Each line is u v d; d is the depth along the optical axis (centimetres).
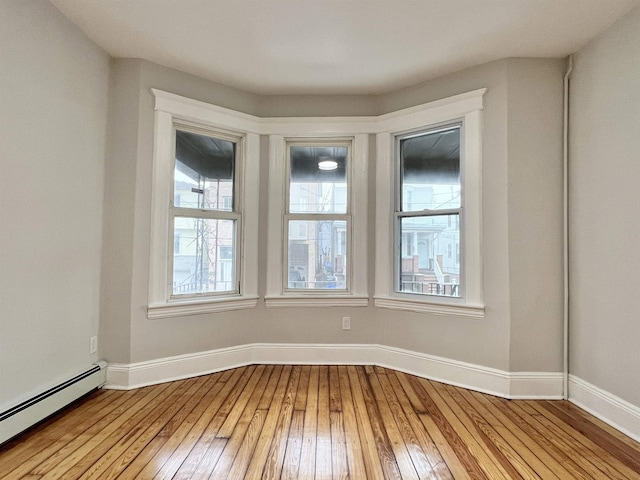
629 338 215
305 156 346
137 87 279
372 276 335
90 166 258
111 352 274
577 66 259
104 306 274
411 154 328
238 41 258
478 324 280
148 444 195
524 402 256
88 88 254
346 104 338
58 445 193
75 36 241
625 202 219
